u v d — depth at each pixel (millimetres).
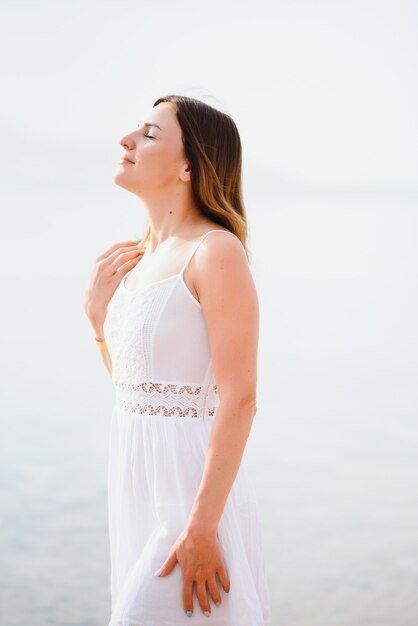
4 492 5656
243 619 1631
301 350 10508
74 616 3967
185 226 1840
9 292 12578
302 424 7484
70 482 5996
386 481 5938
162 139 1826
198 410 1742
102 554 4820
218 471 1625
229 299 1677
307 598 3994
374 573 4305
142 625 1626
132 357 1750
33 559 4680
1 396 8297
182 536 1623
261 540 1824
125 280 1916
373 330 11461
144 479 1750
